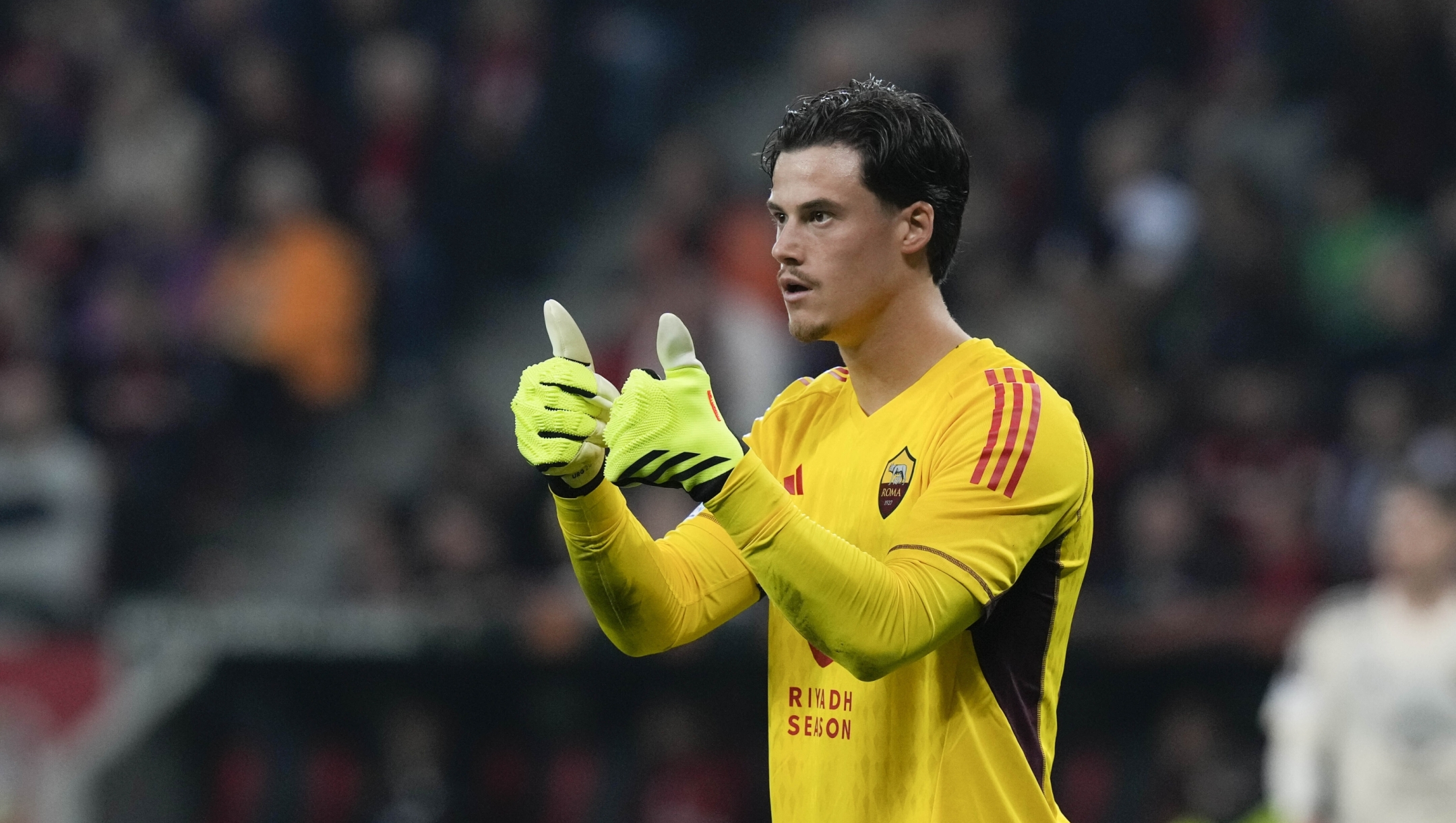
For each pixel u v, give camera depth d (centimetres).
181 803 2709
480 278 4003
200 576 3403
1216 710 2547
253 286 3609
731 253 3362
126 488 3450
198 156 3816
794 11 4516
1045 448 952
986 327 3319
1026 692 984
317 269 3634
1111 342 3136
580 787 2689
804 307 994
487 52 3997
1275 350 3281
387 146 3875
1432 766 1958
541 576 2969
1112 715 2589
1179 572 2730
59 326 3641
